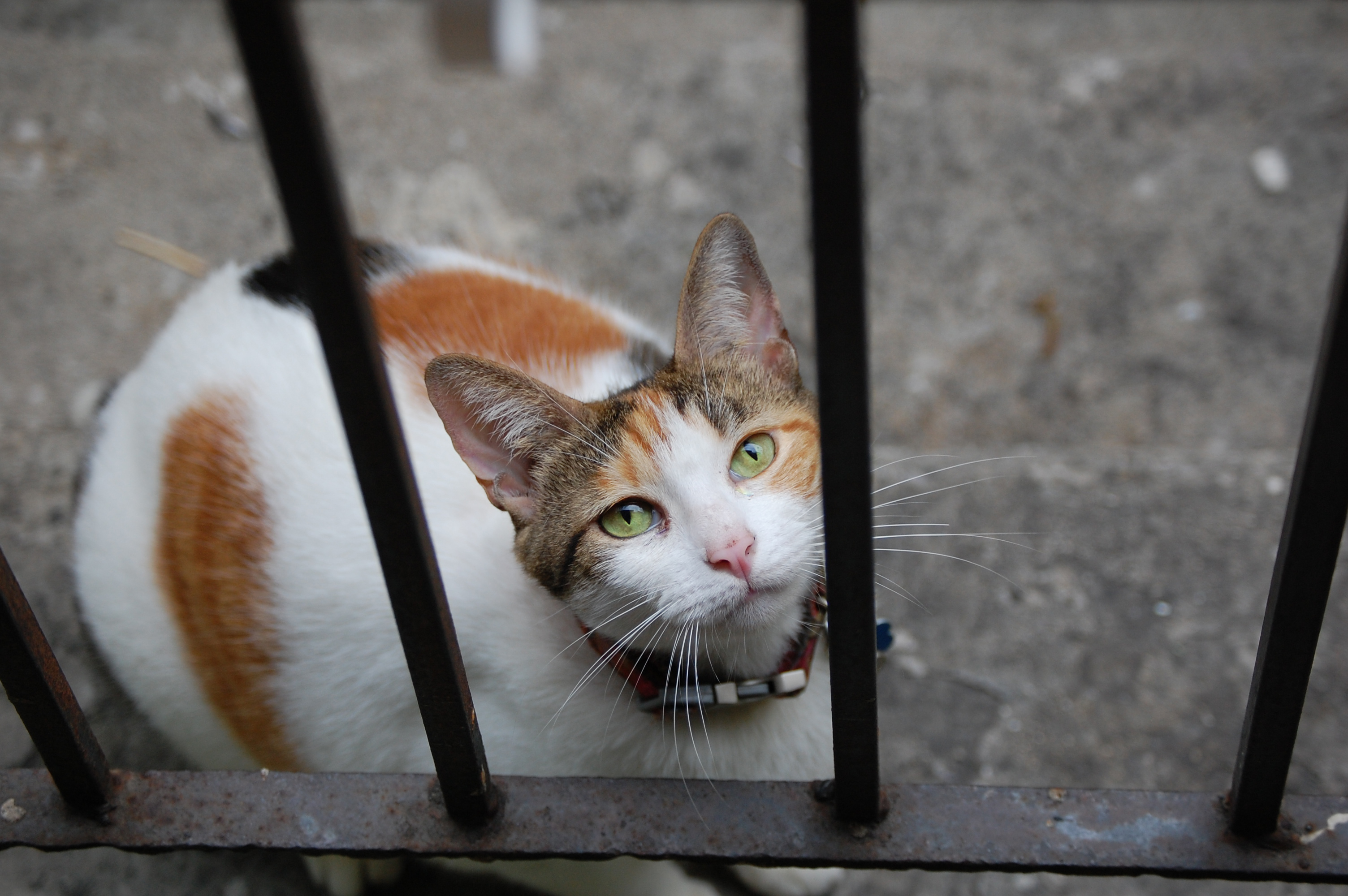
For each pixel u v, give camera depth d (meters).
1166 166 3.82
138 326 3.25
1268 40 4.41
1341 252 0.96
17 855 2.08
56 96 3.78
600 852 1.38
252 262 2.48
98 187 3.58
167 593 1.98
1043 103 3.98
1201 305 3.52
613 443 1.65
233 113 3.78
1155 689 2.33
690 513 1.62
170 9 4.33
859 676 1.21
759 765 1.77
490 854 1.39
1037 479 2.72
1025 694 2.33
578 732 1.73
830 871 2.07
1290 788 2.15
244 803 1.43
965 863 1.35
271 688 1.92
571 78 4.02
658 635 1.66
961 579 2.53
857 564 1.12
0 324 3.20
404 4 4.34
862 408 1.01
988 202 3.75
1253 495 2.66
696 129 3.88
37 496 2.72
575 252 3.59
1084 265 3.61
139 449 2.10
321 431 1.93
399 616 1.17
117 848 1.42
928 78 4.05
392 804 1.42
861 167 0.88
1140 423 3.28
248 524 1.92
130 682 2.08
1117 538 2.59
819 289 0.95
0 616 1.19
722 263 1.67
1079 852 1.34
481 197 3.70
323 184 0.88
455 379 1.53
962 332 3.48
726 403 1.68
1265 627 1.19
